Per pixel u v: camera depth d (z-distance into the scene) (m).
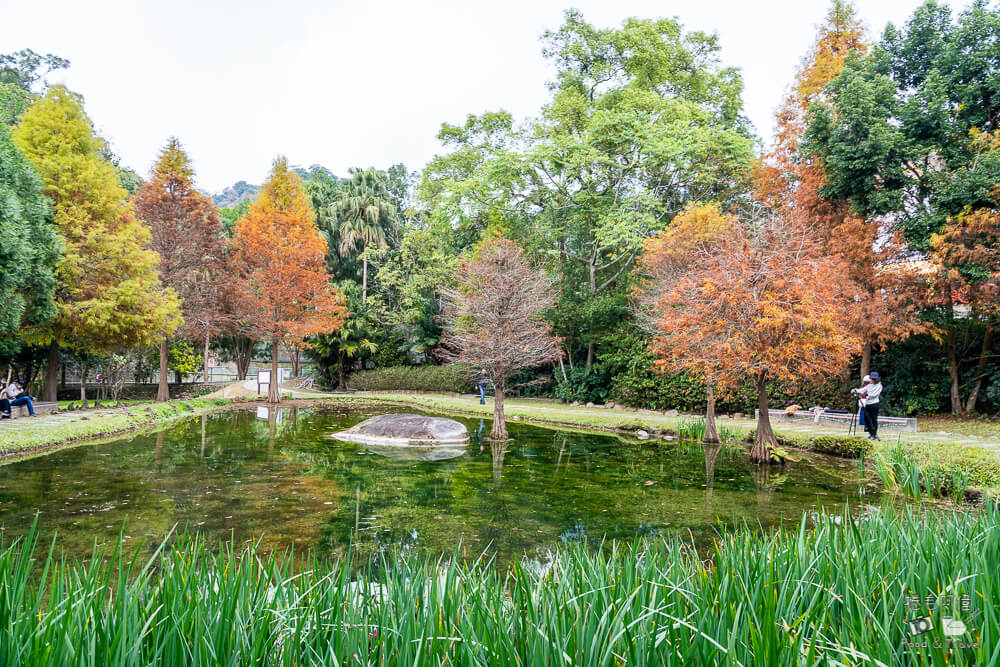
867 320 13.54
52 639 1.75
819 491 8.19
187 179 24.80
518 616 2.14
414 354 33.66
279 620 2.07
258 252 24.14
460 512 6.94
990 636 1.76
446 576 2.49
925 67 14.68
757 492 8.09
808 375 10.30
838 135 14.02
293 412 20.80
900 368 15.19
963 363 14.86
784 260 10.32
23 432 11.99
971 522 3.51
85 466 9.73
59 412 16.80
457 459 10.87
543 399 25.48
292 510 6.94
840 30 16.53
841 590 2.40
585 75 26.36
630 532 6.10
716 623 2.07
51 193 17.86
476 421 18.11
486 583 2.70
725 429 13.77
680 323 10.87
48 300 15.25
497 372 13.82
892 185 13.78
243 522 6.41
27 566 2.27
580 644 1.89
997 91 13.00
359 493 7.90
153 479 8.70
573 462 10.69
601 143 22.98
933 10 14.50
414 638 1.96
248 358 34.00
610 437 14.34
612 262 23.36
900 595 2.21
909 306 13.31
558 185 24.09
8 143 14.25
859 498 7.69
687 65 25.83
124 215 19.12
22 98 25.06
